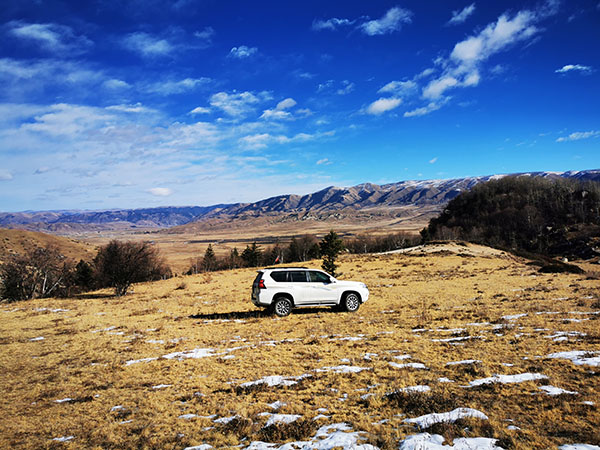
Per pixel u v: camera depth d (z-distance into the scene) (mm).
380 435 4680
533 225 139750
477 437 4445
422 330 10914
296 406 5887
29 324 16812
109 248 30750
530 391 5883
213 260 102875
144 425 5695
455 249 55406
